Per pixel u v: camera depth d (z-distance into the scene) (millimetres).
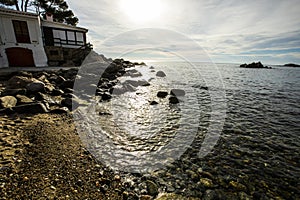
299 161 5680
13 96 8336
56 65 24219
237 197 4047
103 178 4133
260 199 4035
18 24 20641
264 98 15523
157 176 4582
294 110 11781
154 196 3871
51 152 4734
